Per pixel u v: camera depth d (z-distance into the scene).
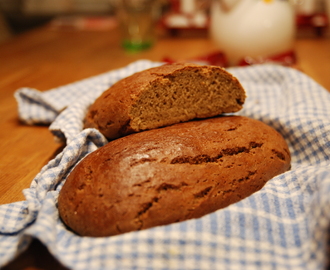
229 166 0.25
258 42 0.55
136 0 0.71
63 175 0.28
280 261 0.20
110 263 0.20
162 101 0.29
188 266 0.20
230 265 0.20
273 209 0.24
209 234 0.21
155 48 0.75
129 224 0.22
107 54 0.70
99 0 1.21
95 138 0.31
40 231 0.21
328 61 0.60
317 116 0.34
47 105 0.42
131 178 0.23
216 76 0.30
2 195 0.29
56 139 0.35
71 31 0.94
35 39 0.86
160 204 0.23
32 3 1.21
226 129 0.28
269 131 0.30
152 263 0.20
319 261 0.20
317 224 0.20
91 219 0.23
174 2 0.85
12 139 0.39
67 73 0.59
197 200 0.24
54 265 0.22
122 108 0.28
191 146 0.25
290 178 0.26
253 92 0.43
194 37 0.84
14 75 0.59
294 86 0.41
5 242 0.23
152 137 0.26
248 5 0.55
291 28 0.56
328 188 0.21
